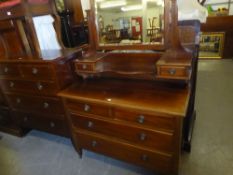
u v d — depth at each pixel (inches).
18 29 64.3
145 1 46.2
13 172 59.3
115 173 55.4
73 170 57.9
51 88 56.4
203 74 124.6
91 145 56.2
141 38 49.6
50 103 60.1
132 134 46.2
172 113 37.0
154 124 41.5
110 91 48.8
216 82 110.7
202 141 64.3
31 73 57.2
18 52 66.6
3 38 65.8
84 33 76.5
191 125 65.4
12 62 58.5
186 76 40.0
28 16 59.8
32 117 68.3
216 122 74.0
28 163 62.4
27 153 67.1
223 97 92.9
